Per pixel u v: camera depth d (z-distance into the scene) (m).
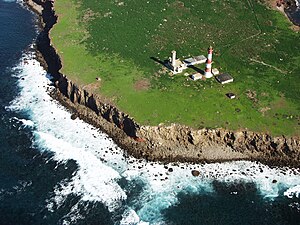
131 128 82.62
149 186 75.19
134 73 92.94
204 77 91.56
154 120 82.06
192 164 78.81
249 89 89.12
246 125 81.31
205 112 83.81
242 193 74.31
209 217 70.69
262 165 78.94
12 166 77.75
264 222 69.94
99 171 77.50
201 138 81.06
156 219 70.31
